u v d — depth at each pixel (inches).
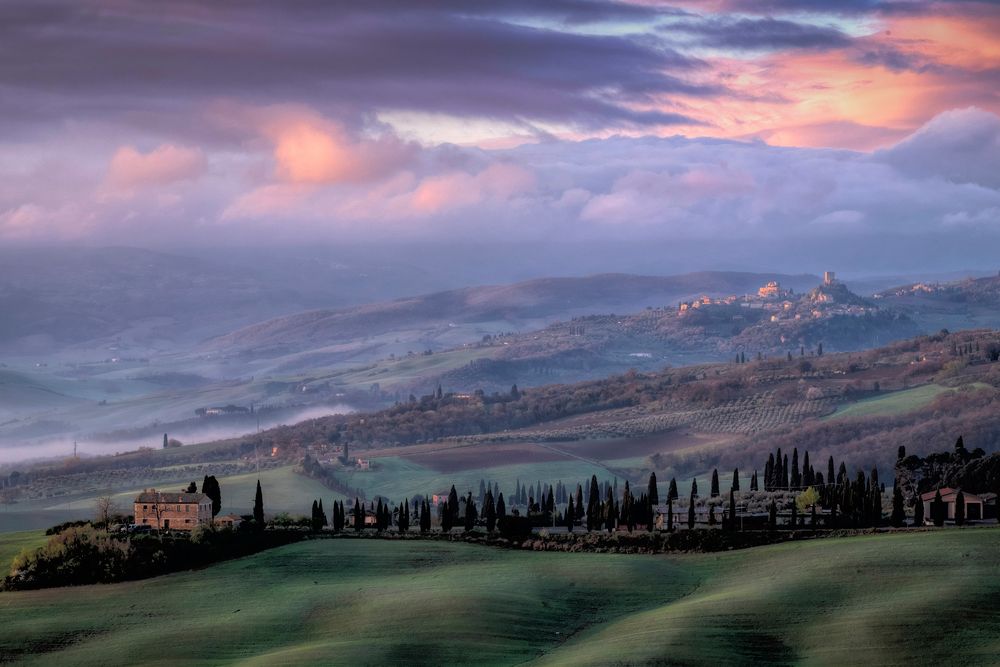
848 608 6368.1
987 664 5546.3
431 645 6181.1
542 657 6092.5
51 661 6368.1
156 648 6456.7
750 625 6254.9
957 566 6820.9
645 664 5703.7
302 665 5880.9
